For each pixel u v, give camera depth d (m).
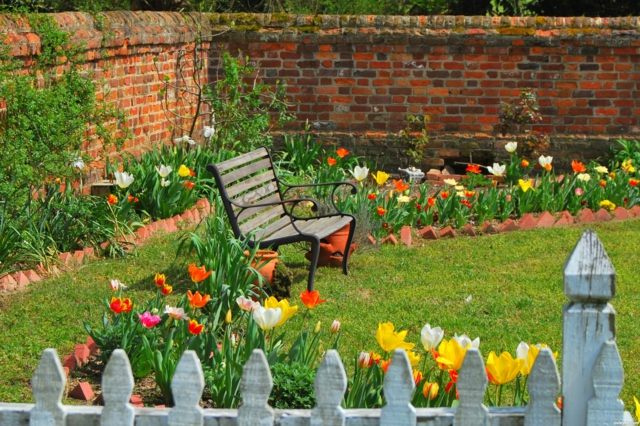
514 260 9.74
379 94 14.45
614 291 3.64
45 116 9.04
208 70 14.66
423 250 10.09
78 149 10.04
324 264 9.30
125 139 11.21
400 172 14.29
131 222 9.98
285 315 4.85
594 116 14.34
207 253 7.62
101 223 9.54
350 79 14.46
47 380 3.64
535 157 14.16
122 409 3.64
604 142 14.24
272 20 14.45
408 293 8.48
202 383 3.61
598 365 3.63
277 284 8.15
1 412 3.68
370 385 4.94
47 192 9.61
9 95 8.87
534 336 7.36
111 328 6.36
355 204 10.13
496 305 8.11
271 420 3.62
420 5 19.00
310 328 7.39
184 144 12.97
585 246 3.67
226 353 5.57
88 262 8.99
